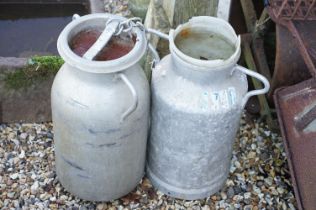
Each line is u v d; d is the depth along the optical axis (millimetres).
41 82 2439
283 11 2346
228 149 2201
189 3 2426
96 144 2008
